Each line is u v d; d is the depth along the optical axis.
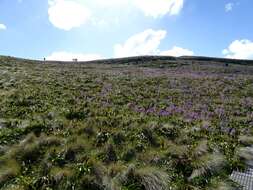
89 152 9.96
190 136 12.27
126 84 29.25
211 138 12.28
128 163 9.37
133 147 10.45
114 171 8.70
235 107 20.20
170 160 9.59
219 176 8.84
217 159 9.58
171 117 15.86
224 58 124.06
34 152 9.76
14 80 26.98
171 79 34.94
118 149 10.38
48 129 12.32
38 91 21.83
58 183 8.11
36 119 13.98
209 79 36.50
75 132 11.82
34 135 11.13
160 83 31.47
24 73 33.44
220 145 11.34
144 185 8.18
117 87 26.69
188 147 10.72
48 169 8.77
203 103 21.06
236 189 8.16
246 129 14.36
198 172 8.94
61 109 15.98
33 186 7.98
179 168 9.27
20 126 12.53
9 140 11.11
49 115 14.59
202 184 8.43
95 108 17.02
